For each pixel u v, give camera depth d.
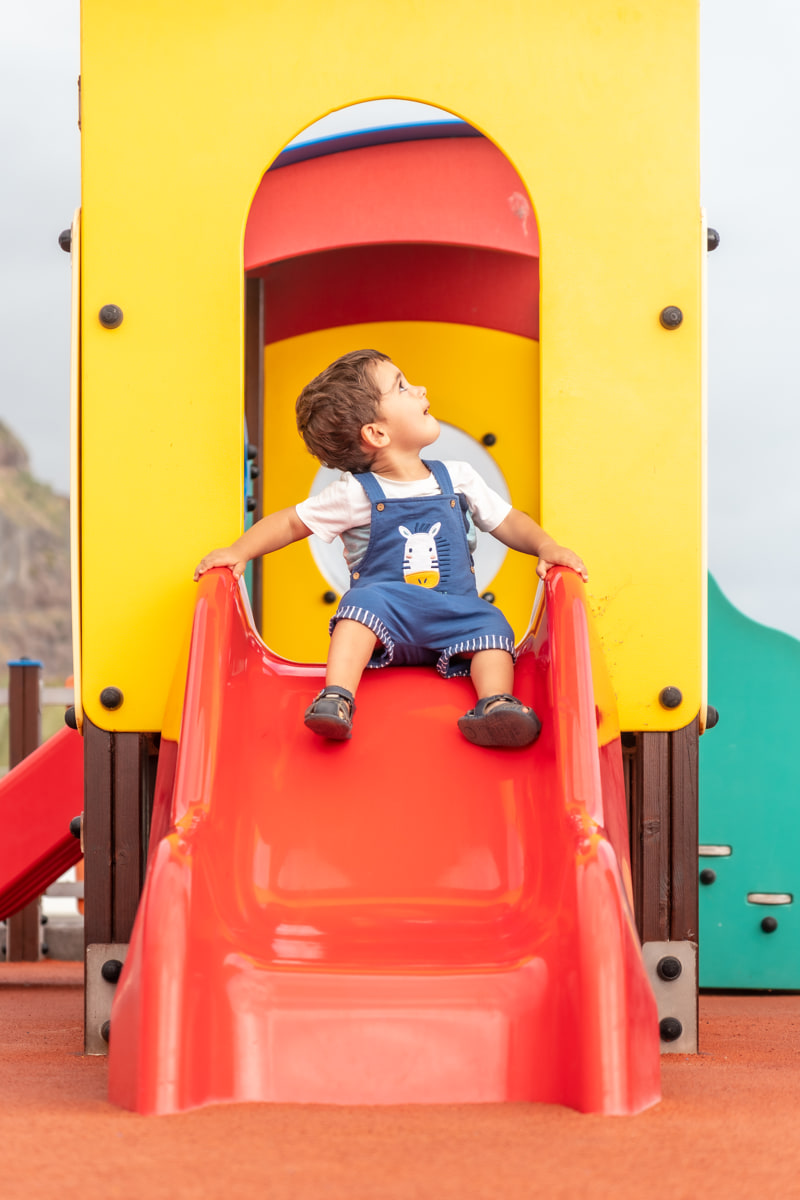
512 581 3.97
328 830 2.31
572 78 2.79
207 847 2.07
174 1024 1.82
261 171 2.79
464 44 2.79
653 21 2.81
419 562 2.67
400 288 4.03
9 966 5.46
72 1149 1.60
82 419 2.75
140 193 2.78
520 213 3.56
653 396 2.76
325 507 2.73
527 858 2.26
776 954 4.46
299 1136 1.66
